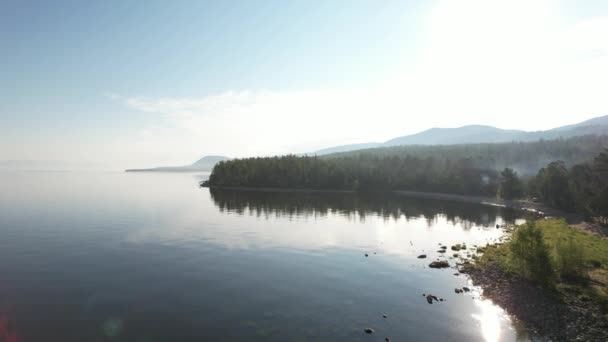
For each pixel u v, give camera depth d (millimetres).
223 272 50000
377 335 31719
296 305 38344
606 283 42719
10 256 57375
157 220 97812
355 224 98688
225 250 63625
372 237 79750
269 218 106688
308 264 55219
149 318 34344
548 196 143750
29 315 34688
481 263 55312
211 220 100125
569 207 132500
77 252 60594
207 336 30812
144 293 41156
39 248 63219
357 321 34594
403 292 43062
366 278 48469
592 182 130250
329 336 31297
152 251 62000
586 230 94375
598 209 105750
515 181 176625
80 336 30453
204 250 63344
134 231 80625
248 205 143125
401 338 31281
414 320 35062
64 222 91688
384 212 129000
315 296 41219
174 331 31672
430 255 62938
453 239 80062
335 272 51062
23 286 43000
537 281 44000
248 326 32969
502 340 31281
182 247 65438
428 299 40406
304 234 81250
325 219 107188
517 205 162500
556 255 47531
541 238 46688
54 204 132125
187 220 99062
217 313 35844
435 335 32000
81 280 45562
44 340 29625
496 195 188875
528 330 33188
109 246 65375
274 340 30328
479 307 38562
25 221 92438
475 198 190250
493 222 109688
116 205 133250
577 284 42938
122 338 30156
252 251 63312
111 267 51656
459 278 48969
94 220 95688
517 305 38594
